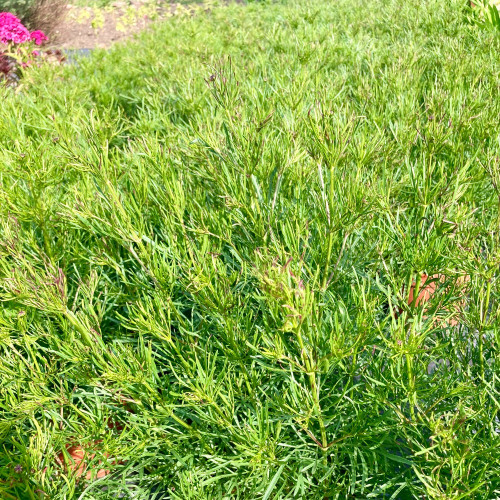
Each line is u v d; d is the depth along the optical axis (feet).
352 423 6.16
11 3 33.24
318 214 7.05
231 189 6.84
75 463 6.38
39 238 8.45
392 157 8.79
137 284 7.24
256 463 5.74
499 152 7.77
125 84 15.38
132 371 5.94
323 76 13.37
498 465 5.98
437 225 6.81
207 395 5.67
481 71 11.50
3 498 5.41
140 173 7.48
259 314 7.76
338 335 5.25
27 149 8.11
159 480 6.70
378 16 20.43
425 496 6.08
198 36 19.35
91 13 39.58
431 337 7.54
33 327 7.13
